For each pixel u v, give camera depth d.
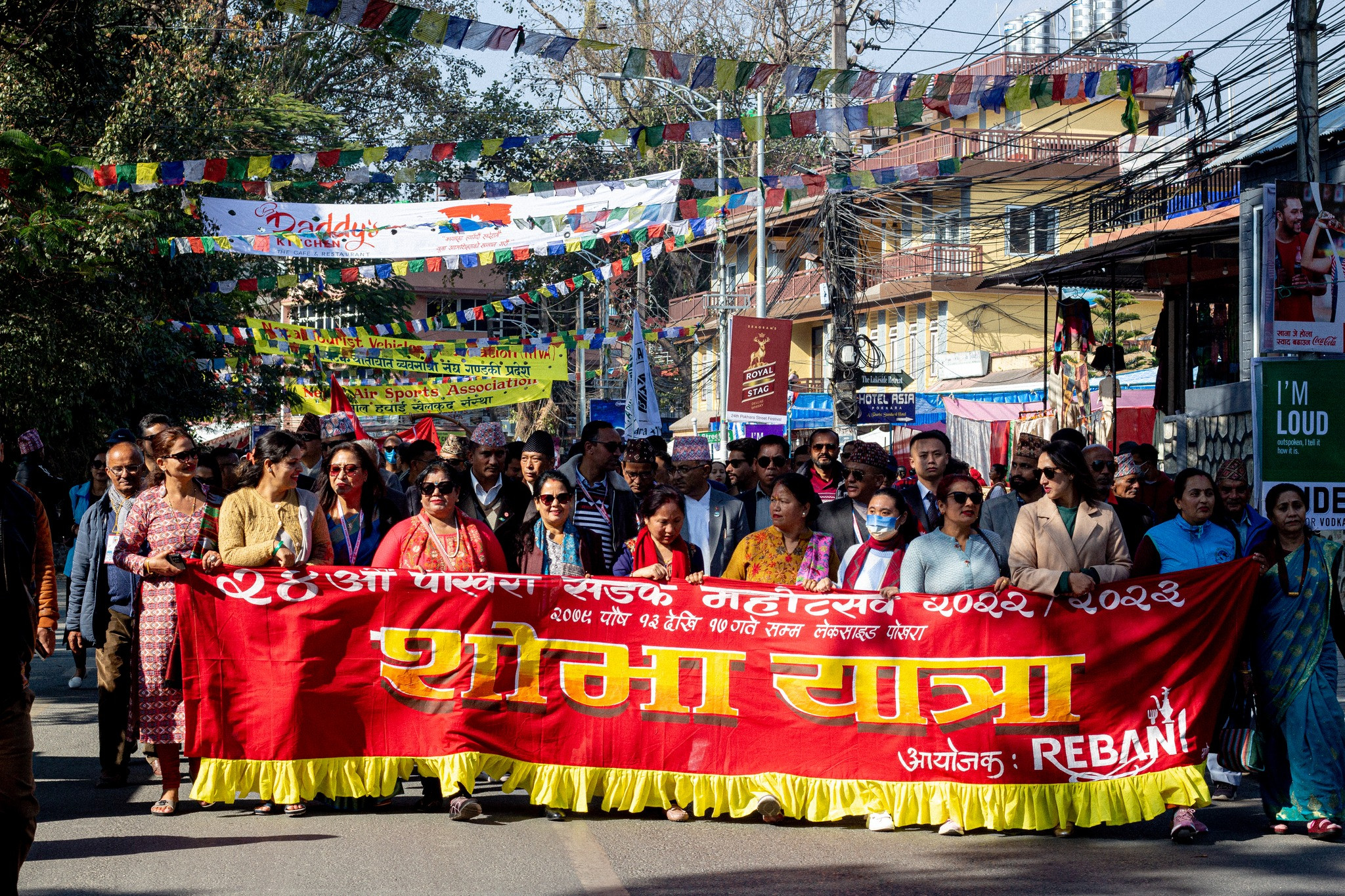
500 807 7.06
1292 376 11.33
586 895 5.38
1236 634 6.59
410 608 6.93
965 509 6.69
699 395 46.38
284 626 6.86
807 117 9.58
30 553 4.79
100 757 7.58
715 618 6.88
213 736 6.80
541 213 14.00
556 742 6.88
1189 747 6.53
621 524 8.71
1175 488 7.06
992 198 31.45
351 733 6.86
